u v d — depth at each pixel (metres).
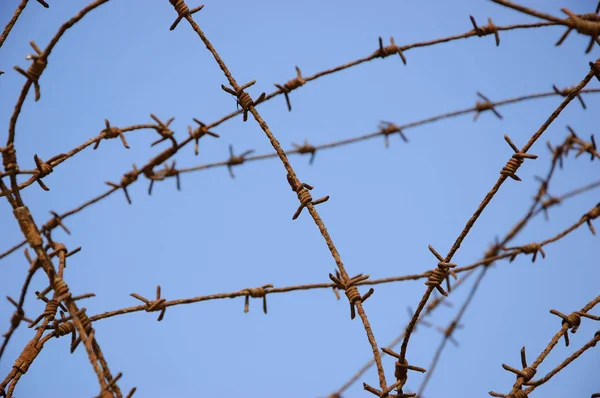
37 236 5.25
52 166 5.88
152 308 5.82
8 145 5.39
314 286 5.94
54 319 5.68
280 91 6.96
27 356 5.48
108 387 4.88
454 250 5.55
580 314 5.87
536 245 7.09
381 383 5.25
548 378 5.61
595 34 5.00
